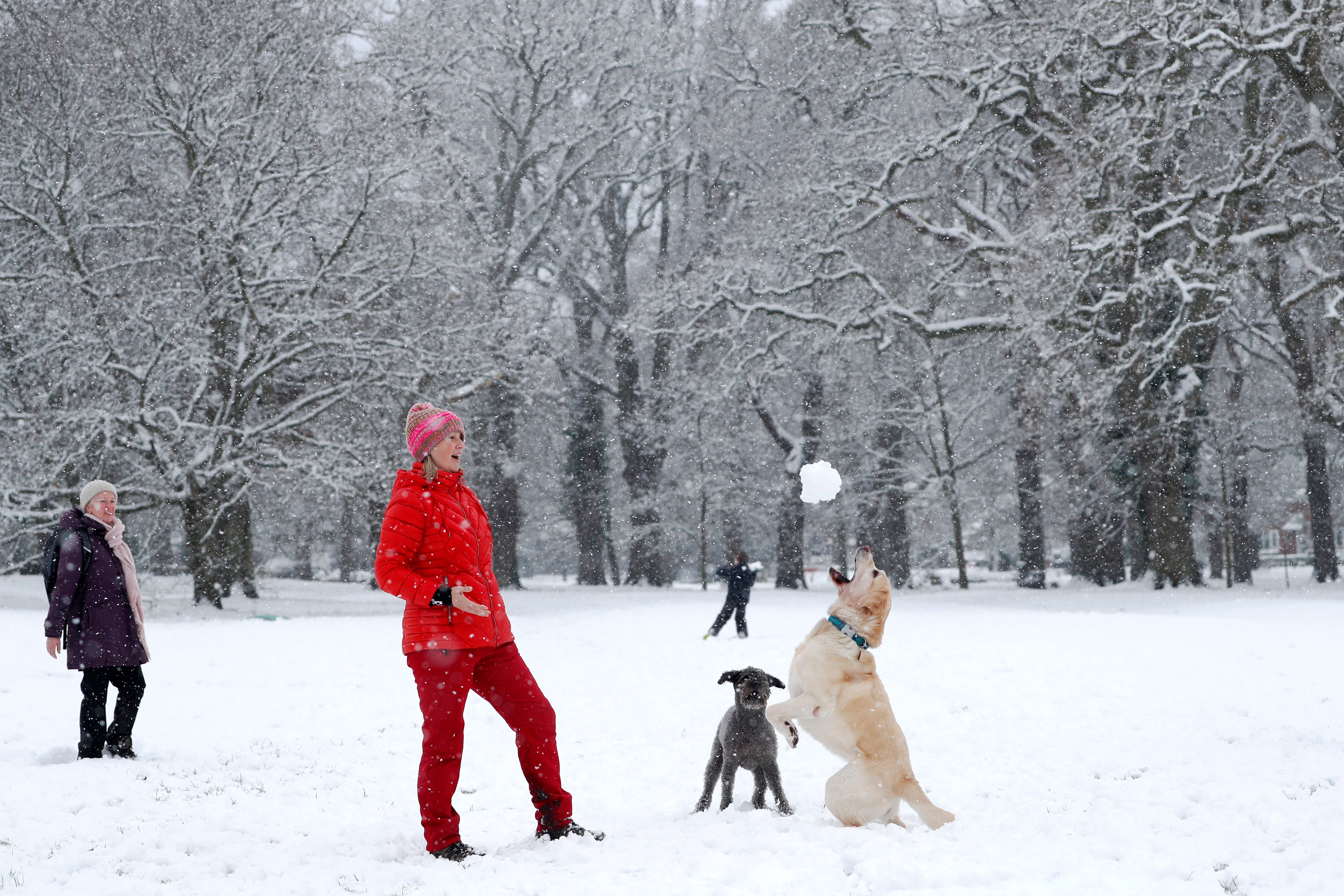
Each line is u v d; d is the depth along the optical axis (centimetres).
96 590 671
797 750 742
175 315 2516
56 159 2641
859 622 542
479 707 925
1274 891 389
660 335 3938
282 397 2966
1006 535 4981
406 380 2769
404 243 2836
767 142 4222
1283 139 2788
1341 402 2891
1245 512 4250
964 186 3438
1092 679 1045
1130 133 2798
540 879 414
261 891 404
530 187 4728
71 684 1013
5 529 2580
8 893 397
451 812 465
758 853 458
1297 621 1753
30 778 597
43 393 2552
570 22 4228
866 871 418
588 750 750
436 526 480
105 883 409
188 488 2559
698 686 1073
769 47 4156
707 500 4481
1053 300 2859
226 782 616
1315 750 668
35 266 2652
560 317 4556
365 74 3133
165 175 2645
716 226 4469
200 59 2612
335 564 6825
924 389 4050
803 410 4334
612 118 4566
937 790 605
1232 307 3112
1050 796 573
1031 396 2989
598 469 4744
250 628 1852
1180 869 419
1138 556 3834
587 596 3516
